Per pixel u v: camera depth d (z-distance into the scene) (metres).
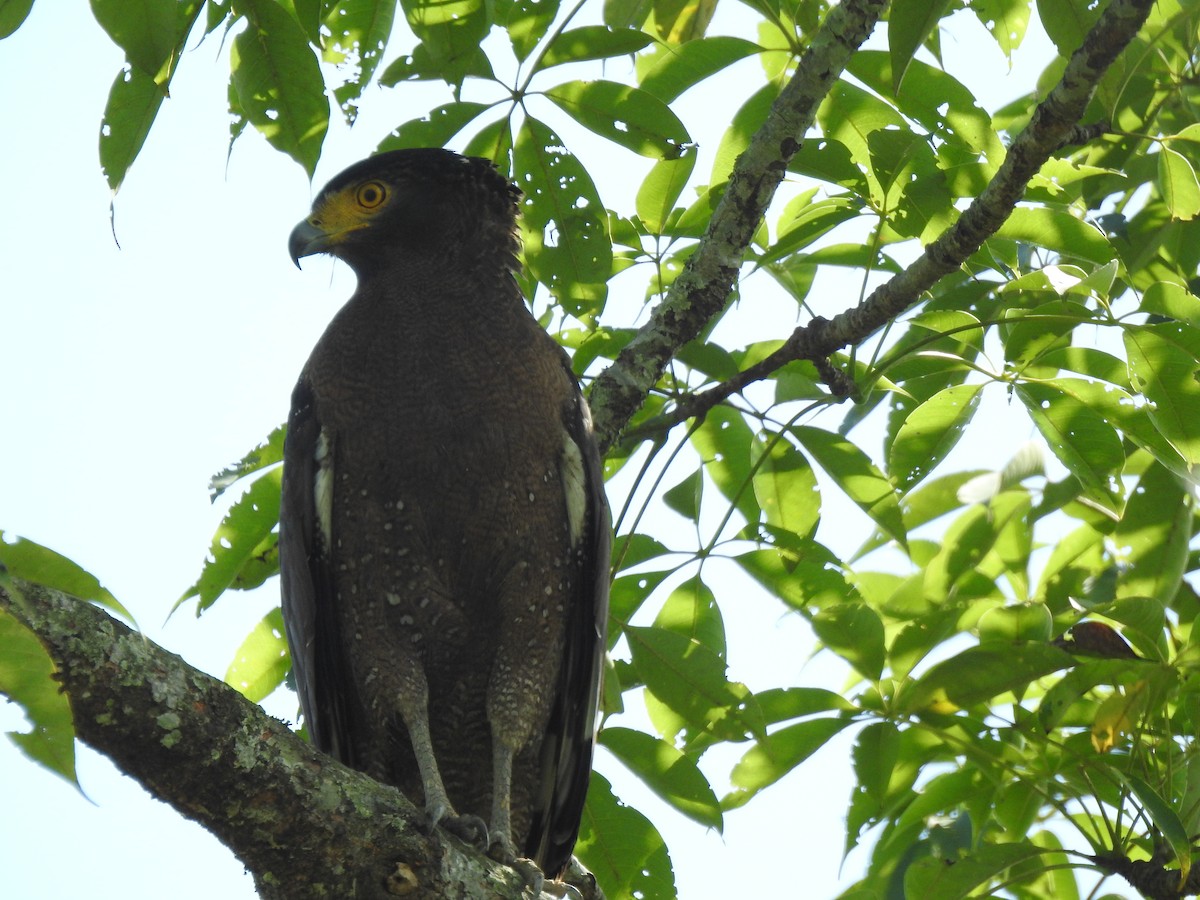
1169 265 9.84
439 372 8.54
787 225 9.74
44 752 4.16
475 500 8.50
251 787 5.56
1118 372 8.16
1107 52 7.12
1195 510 9.93
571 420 8.73
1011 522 10.14
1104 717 8.17
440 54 7.86
